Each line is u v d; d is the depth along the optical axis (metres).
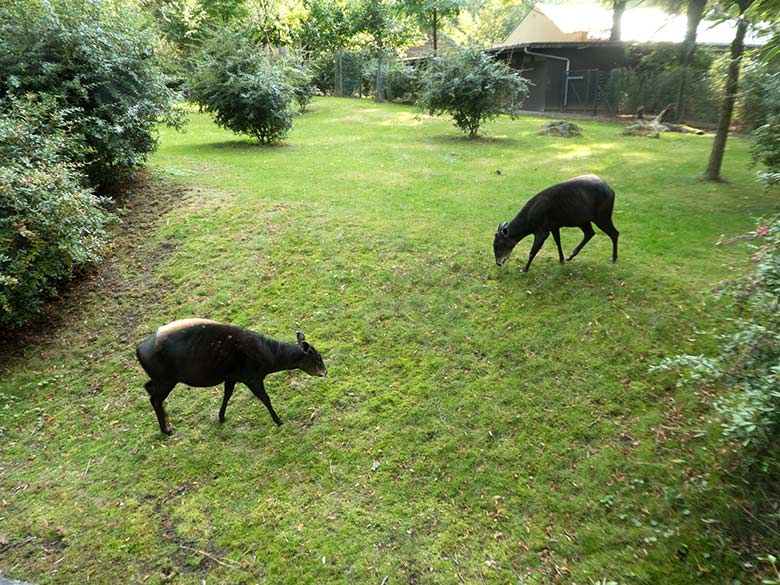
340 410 5.39
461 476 4.61
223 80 15.49
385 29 33.16
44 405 5.70
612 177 12.27
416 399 5.46
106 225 9.23
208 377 4.66
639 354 5.72
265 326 6.63
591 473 4.54
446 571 3.84
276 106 15.52
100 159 9.71
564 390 5.42
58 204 6.65
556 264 7.59
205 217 9.28
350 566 3.88
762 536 3.81
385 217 9.31
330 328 6.54
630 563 3.82
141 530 4.23
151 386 4.80
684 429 4.80
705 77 21.89
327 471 4.72
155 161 13.28
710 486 4.23
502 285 7.16
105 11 10.39
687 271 7.13
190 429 5.26
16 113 7.67
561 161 14.03
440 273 7.49
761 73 9.84
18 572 3.90
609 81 25.33
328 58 32.78
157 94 10.80
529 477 4.57
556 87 27.89
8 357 6.44
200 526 4.24
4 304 6.20
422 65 25.39
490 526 4.17
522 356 5.91
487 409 5.28
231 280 7.52
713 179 11.64
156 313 7.04
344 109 25.67
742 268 7.11
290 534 4.14
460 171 12.89
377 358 6.05
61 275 7.46
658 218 9.30
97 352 6.46
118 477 4.76
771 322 3.96
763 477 4.09
